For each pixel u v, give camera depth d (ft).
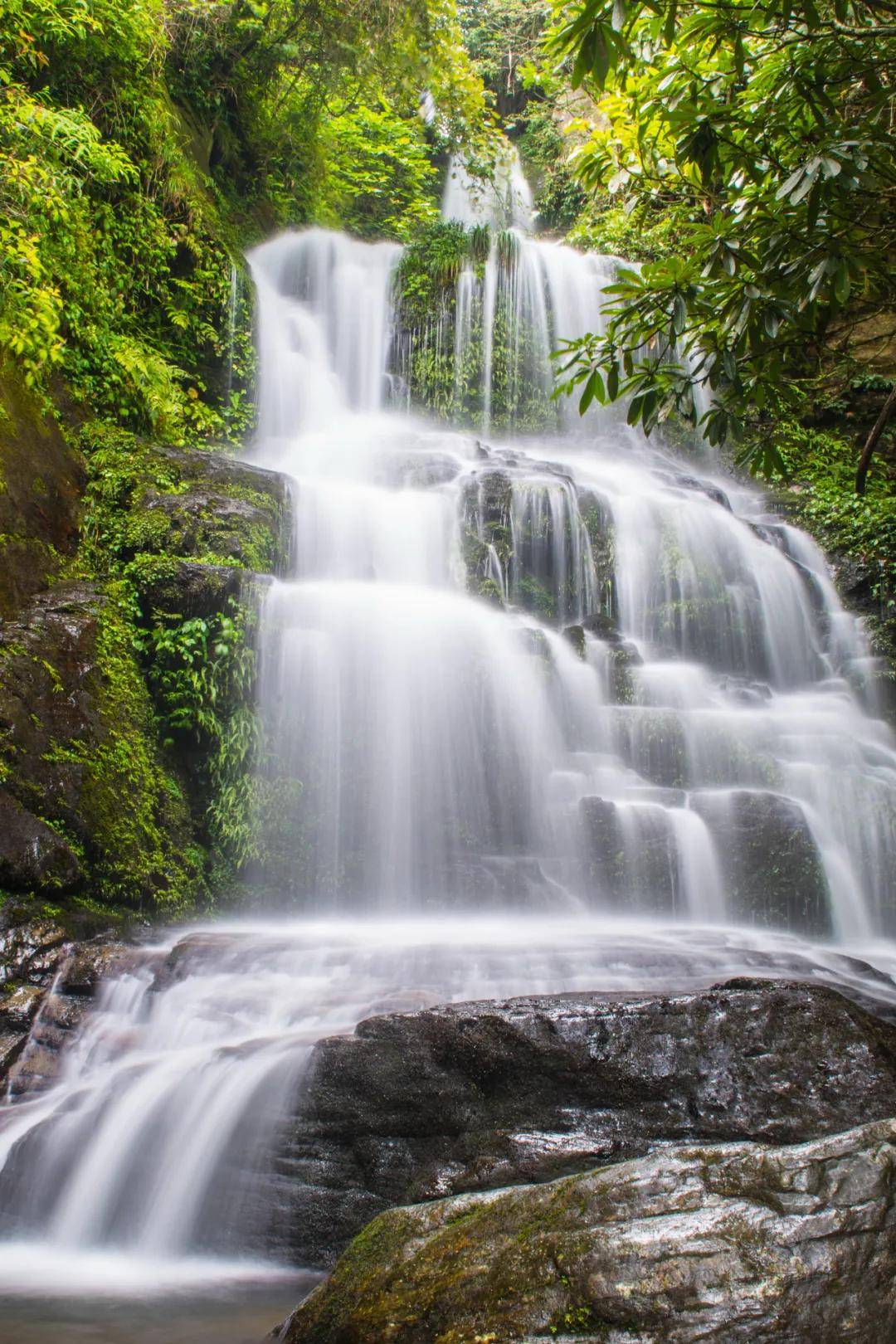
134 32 44.45
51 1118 17.01
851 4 17.94
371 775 30.76
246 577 31.17
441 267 58.90
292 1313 11.46
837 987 19.51
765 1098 14.85
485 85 92.02
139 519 32.73
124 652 29.04
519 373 59.31
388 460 45.62
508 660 33.30
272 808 29.71
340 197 73.51
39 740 24.75
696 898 29.30
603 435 59.77
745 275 16.99
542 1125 15.08
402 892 29.84
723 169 18.66
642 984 19.44
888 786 32.81
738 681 41.11
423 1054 15.93
